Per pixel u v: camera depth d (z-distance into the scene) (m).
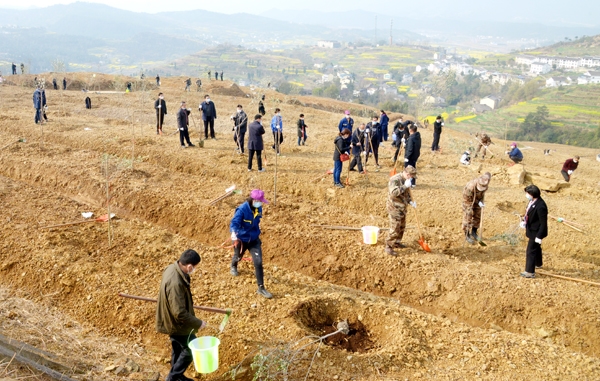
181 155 16.41
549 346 7.09
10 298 7.70
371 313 7.64
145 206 12.12
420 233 10.23
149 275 8.25
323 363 6.27
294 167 15.96
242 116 17.20
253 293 7.93
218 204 11.98
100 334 7.02
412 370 6.27
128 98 35.94
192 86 47.97
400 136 17.33
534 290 8.75
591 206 13.77
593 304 8.35
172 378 5.80
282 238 10.46
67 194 13.15
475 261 9.93
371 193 13.66
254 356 6.31
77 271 8.16
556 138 89.50
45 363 5.91
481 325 8.48
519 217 12.36
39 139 18.61
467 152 17.56
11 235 9.28
